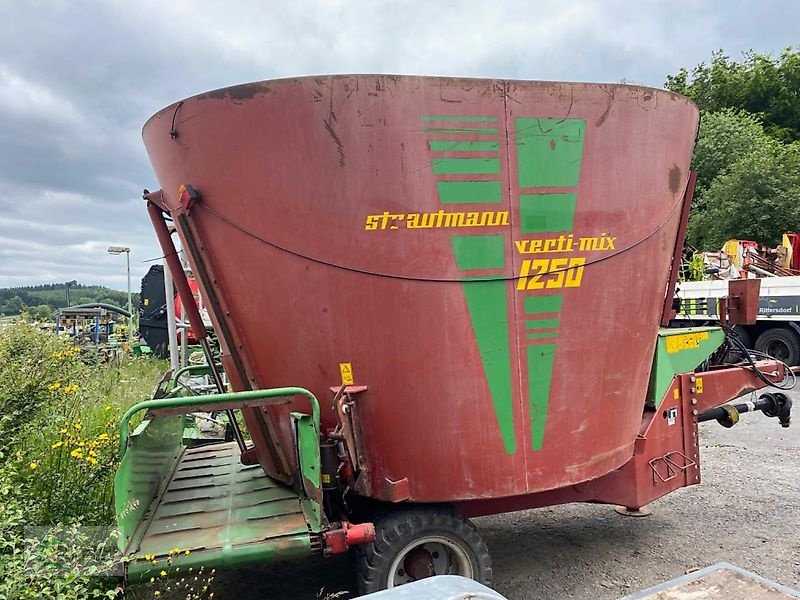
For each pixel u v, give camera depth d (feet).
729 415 16.55
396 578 10.66
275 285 10.78
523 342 11.10
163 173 11.83
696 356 15.57
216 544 9.52
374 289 10.52
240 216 10.80
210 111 10.62
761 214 83.30
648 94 12.03
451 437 10.77
